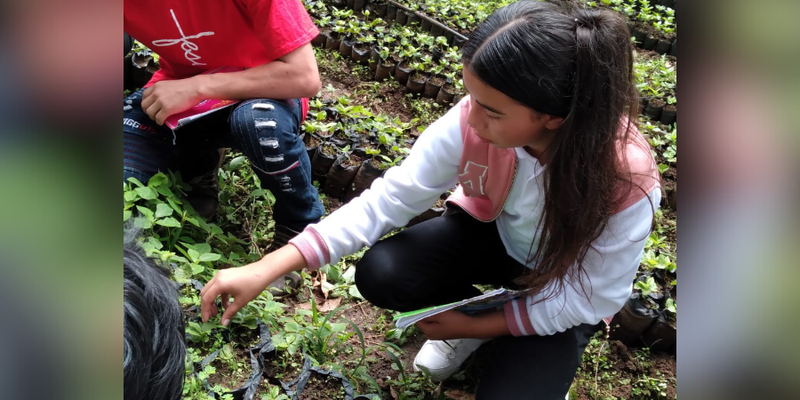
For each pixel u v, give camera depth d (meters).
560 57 1.12
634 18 4.97
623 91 1.18
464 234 1.78
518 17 1.16
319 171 2.74
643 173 1.33
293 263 1.59
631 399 2.05
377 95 3.51
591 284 1.44
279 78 1.93
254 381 1.65
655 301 2.23
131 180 1.87
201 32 1.95
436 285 1.78
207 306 1.53
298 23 1.91
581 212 1.26
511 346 1.64
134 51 3.06
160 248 1.76
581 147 1.18
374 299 1.77
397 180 1.65
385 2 4.27
